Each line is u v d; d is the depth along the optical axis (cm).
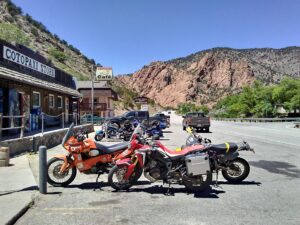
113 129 1430
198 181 526
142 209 447
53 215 425
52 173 579
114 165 559
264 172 688
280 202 476
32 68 1428
